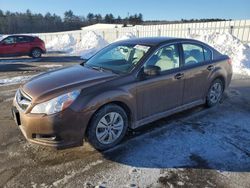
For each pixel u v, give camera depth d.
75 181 3.20
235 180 3.20
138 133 4.41
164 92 4.40
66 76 4.00
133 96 3.96
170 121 4.90
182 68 4.68
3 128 4.73
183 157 3.71
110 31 25.17
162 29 18.20
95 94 3.58
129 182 3.17
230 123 4.84
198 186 3.09
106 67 4.34
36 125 3.38
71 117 3.40
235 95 6.54
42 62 15.21
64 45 27.62
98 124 3.70
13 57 18.33
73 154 3.80
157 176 3.29
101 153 3.82
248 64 10.34
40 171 3.40
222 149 3.92
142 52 4.29
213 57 5.44
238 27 12.77
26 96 3.62
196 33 15.20
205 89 5.27
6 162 3.61
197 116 5.15
